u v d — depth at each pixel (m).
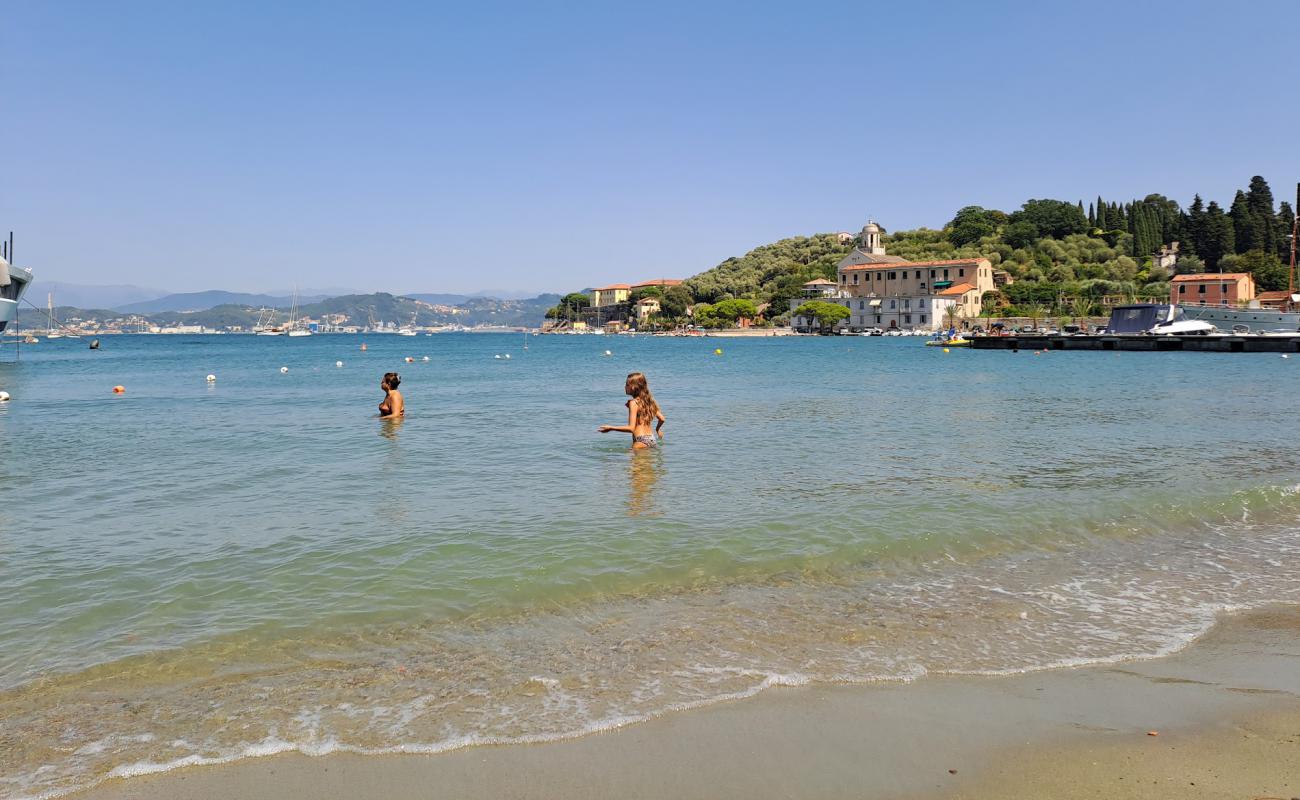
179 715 5.15
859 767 4.65
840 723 5.15
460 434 18.45
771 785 4.46
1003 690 5.66
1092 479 12.95
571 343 168.00
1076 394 31.66
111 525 9.98
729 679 5.73
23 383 42.53
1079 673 5.96
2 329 68.50
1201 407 25.94
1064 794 4.41
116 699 5.37
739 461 14.59
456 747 4.80
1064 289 175.62
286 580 7.79
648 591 7.53
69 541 9.23
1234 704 5.50
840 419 21.97
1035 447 16.55
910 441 17.41
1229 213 188.62
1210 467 14.16
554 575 7.91
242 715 5.16
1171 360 67.94
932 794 4.40
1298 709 5.45
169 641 6.32
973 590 7.72
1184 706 5.46
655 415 16.95
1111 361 67.25
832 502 11.09
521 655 6.09
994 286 194.75
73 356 91.56
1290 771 4.66
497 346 145.12
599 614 6.95
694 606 7.16
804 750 4.83
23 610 6.98
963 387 36.19
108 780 4.43
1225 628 6.87
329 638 6.40
